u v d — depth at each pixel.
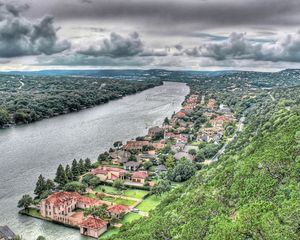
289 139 107.31
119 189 190.75
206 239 70.00
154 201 176.88
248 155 129.12
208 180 127.38
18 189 187.38
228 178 106.75
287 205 69.88
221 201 91.94
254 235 61.62
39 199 172.88
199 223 80.50
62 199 161.75
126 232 111.44
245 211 67.88
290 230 60.56
